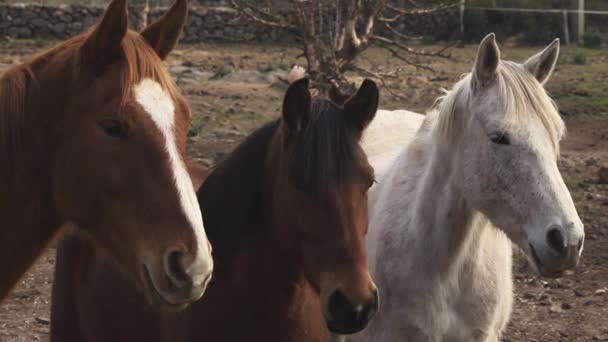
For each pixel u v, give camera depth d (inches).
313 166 161.2
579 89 750.5
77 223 147.6
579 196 441.1
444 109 215.3
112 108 137.3
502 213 201.5
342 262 158.2
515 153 197.3
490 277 219.3
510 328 298.0
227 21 1155.9
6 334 287.6
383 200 231.6
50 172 148.7
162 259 133.5
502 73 203.8
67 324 210.4
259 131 184.2
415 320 213.5
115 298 191.5
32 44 1078.4
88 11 1165.1
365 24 499.2
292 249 169.0
